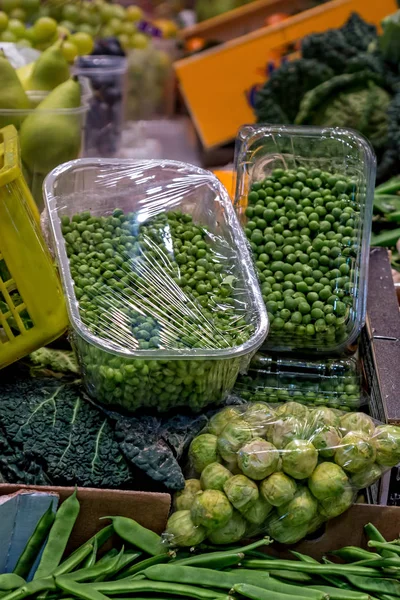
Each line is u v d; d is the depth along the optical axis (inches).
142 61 113.8
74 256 54.3
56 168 59.2
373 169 63.4
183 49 125.6
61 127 66.1
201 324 51.2
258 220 61.9
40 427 48.7
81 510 45.8
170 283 53.6
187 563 44.7
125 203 60.7
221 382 51.1
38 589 41.6
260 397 57.4
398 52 89.8
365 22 98.3
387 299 64.7
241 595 43.3
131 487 48.2
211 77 101.3
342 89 92.4
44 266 48.7
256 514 45.3
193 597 43.1
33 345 50.6
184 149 114.7
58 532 44.5
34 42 89.3
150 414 51.3
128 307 51.5
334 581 45.3
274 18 120.1
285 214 62.2
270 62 101.1
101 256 54.5
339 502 46.3
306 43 95.3
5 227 46.5
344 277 59.2
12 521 44.0
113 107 89.2
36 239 48.0
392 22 87.8
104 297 51.9
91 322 50.1
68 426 49.2
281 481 44.9
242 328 52.2
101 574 43.8
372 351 58.9
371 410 57.3
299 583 45.2
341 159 65.2
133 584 43.1
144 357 47.4
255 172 66.1
